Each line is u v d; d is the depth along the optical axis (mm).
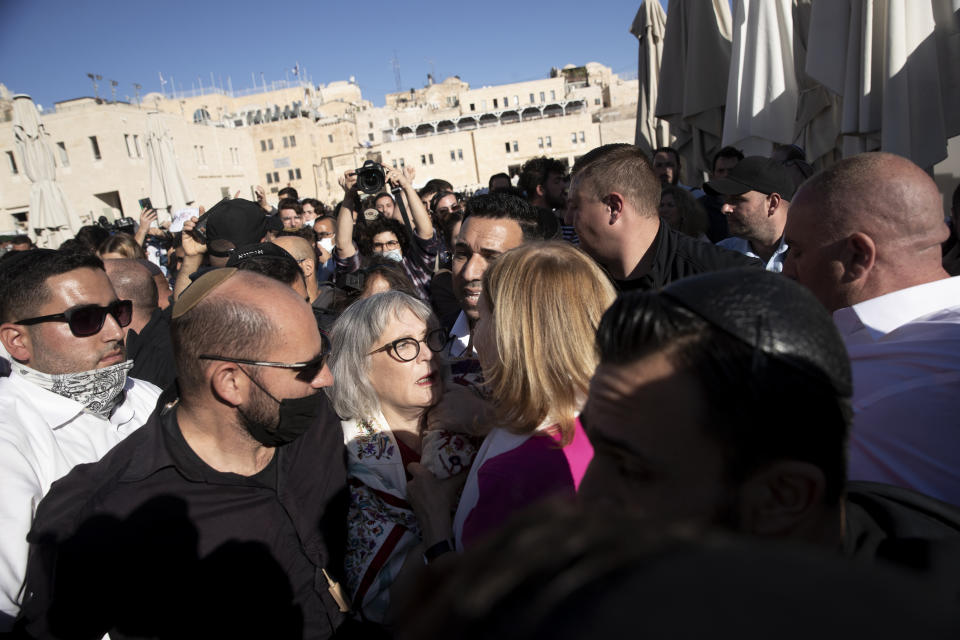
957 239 3105
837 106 5023
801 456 710
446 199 6031
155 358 3008
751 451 701
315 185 62688
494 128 62156
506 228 2607
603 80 77625
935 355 1256
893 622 246
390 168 4531
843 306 1595
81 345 2039
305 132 61281
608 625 265
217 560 1536
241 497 1599
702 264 2516
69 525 1499
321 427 1869
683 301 752
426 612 387
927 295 1479
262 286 1508
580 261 1510
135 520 1462
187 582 1506
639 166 2498
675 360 721
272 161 61531
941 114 3455
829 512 770
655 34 7383
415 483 1747
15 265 2014
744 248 4133
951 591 679
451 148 63062
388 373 1838
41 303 1979
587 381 1397
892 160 1532
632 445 742
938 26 3615
